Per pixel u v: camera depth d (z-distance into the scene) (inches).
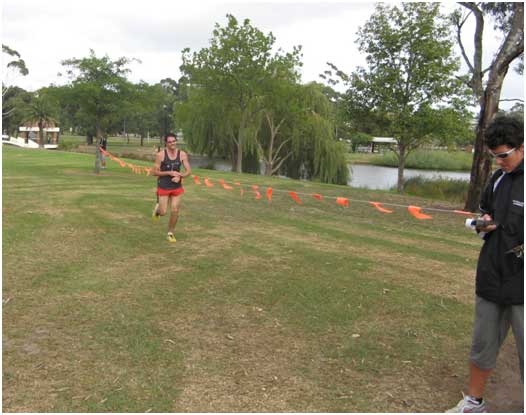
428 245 309.3
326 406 120.9
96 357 143.6
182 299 193.6
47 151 1366.9
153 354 146.3
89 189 516.7
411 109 743.7
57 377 131.7
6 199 420.2
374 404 122.5
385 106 743.1
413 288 215.0
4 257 241.0
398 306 192.1
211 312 181.0
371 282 221.8
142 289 204.1
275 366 141.1
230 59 1023.6
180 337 158.7
